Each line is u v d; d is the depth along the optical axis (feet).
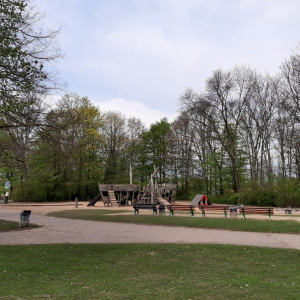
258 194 132.77
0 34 38.86
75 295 22.94
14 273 30.22
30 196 164.04
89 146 169.27
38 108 43.93
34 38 41.86
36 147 57.67
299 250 40.55
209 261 35.29
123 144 196.24
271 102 150.51
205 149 178.60
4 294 23.35
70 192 179.73
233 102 153.28
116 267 32.73
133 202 134.41
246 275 29.55
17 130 48.39
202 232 57.11
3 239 50.14
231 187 166.40
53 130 44.83
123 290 24.43
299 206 120.06
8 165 55.47
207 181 180.14
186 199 185.78
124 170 198.39
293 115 132.46
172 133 188.55
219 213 94.79
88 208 116.88
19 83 39.75
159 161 193.47
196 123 173.47
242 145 159.12
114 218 77.20
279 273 30.19
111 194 130.21
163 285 26.02
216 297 22.29
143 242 46.83
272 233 55.62
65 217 84.48
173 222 67.82
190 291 23.95
